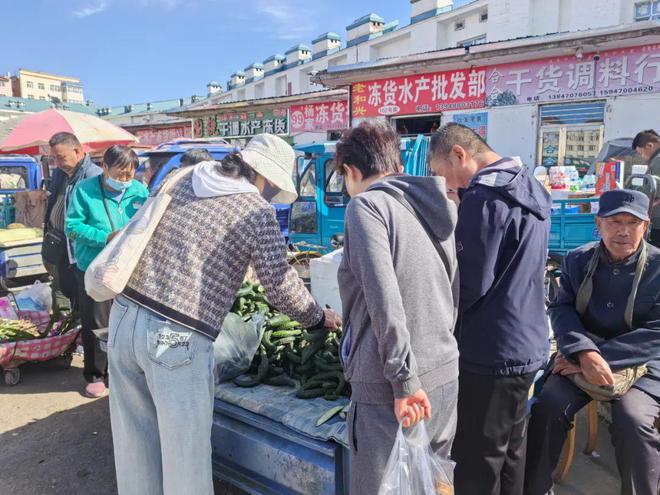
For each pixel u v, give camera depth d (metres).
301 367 2.61
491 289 1.95
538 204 1.99
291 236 8.05
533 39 8.38
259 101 14.03
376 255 1.57
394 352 1.54
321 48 22.42
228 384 2.66
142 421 2.15
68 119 6.04
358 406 1.72
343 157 1.84
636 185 4.15
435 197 1.73
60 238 4.33
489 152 2.19
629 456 2.37
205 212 2.04
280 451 2.29
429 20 16.45
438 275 1.73
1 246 6.24
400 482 1.61
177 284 1.97
